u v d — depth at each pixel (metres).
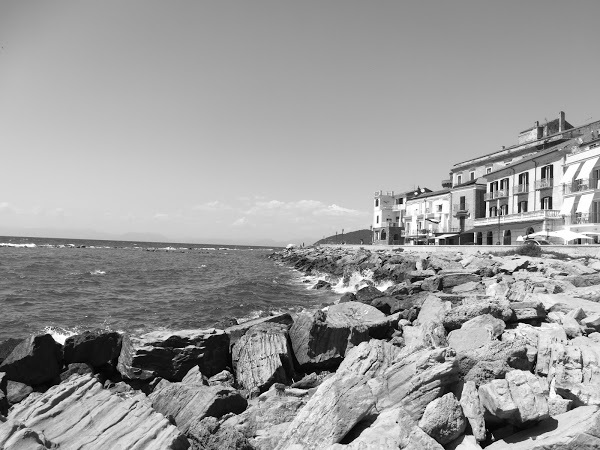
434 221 74.81
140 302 32.31
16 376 12.66
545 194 49.12
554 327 12.35
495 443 7.44
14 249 110.62
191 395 10.34
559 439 6.79
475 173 69.69
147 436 8.11
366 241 154.25
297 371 14.95
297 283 47.75
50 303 31.39
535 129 62.78
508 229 53.97
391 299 21.41
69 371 13.52
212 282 47.00
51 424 8.81
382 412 8.45
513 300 17.39
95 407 9.26
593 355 9.03
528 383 8.29
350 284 42.94
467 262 33.16
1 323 24.39
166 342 13.95
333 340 15.00
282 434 8.60
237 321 23.30
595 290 17.19
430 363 9.07
